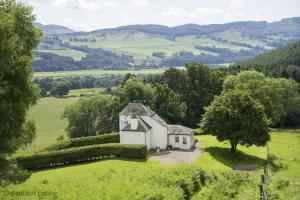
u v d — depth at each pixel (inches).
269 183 1824.6
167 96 4534.9
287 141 4131.4
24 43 1619.1
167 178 1643.7
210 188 1691.7
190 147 3395.7
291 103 5452.8
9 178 1689.2
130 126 3321.9
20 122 1599.4
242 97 3122.5
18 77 1562.5
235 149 3213.6
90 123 4847.4
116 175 1754.4
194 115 4918.8
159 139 3420.3
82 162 2876.5
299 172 2591.0
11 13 1565.0
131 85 4402.1
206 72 5147.6
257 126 3053.6
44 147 2982.3
